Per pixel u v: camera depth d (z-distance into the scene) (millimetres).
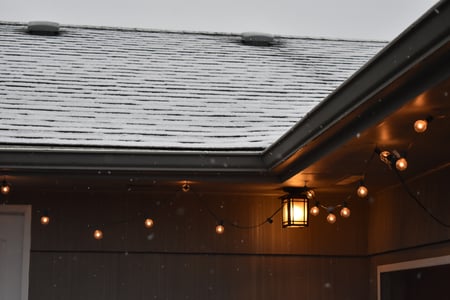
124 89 9148
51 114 8234
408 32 4164
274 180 7688
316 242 8969
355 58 11109
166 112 8531
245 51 11086
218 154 7215
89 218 8625
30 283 8438
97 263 8578
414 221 7871
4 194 8445
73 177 7445
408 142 6008
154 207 8742
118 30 11477
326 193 8945
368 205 9094
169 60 10352
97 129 7910
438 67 4270
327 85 9797
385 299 8648
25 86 8977
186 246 8727
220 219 8820
